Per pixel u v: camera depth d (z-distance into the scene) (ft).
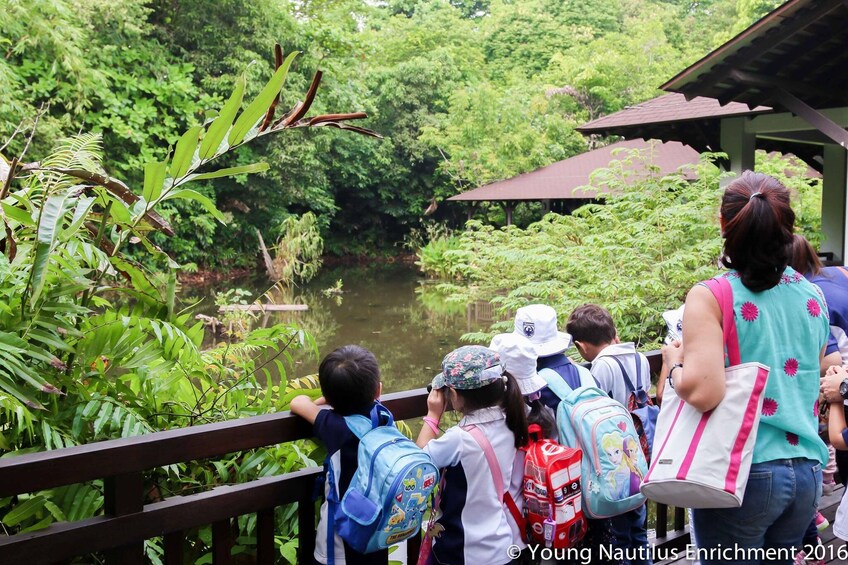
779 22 21.06
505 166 82.84
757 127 28.66
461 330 44.21
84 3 54.24
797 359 5.49
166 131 60.70
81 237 7.97
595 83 94.38
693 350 5.36
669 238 24.12
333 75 74.23
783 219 5.41
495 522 5.98
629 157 29.78
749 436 5.21
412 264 88.17
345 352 5.89
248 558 8.02
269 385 8.48
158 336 7.36
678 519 8.89
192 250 67.51
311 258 78.84
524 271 29.73
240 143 7.88
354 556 5.74
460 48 106.83
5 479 4.54
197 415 8.14
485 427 6.03
